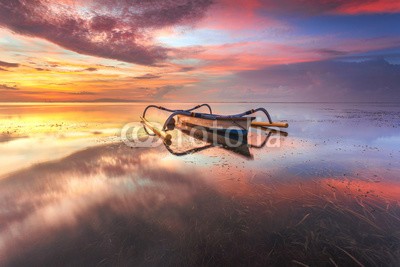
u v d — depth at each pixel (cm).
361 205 440
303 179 586
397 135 1273
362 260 297
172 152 882
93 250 319
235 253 313
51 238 344
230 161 757
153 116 2722
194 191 512
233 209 430
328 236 346
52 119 2169
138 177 599
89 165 697
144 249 322
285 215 407
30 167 670
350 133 1359
